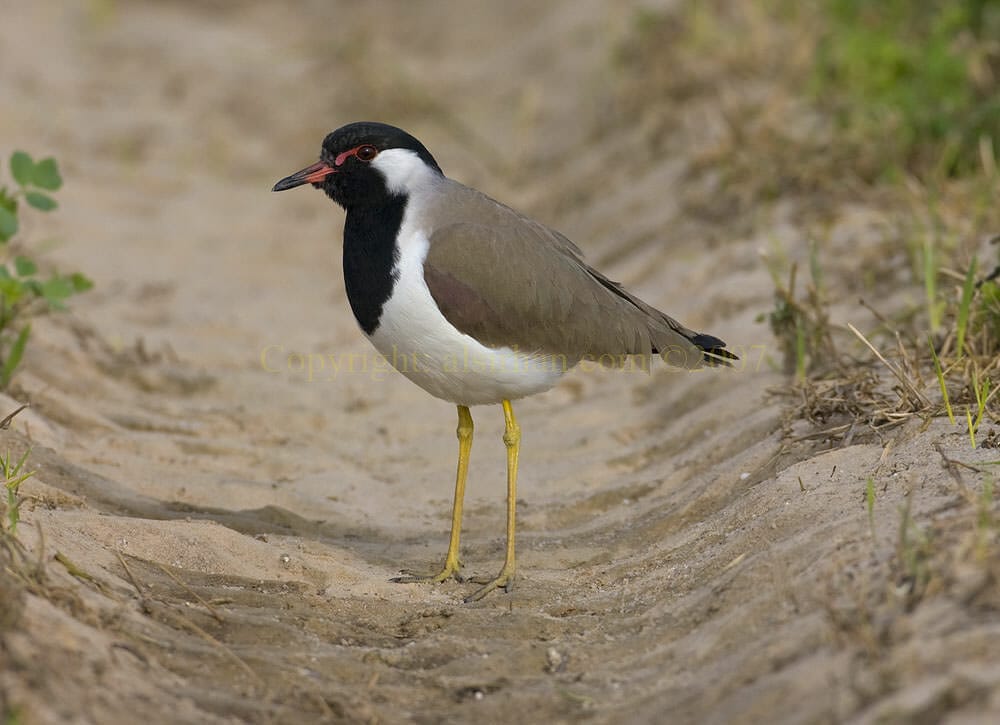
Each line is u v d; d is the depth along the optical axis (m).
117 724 6.78
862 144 16.22
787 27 20.25
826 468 9.56
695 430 12.25
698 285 15.23
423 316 9.67
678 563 9.48
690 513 10.40
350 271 10.05
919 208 14.75
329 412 13.77
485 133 23.14
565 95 23.27
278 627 8.56
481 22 27.92
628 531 10.63
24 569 7.80
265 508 11.12
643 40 21.98
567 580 9.89
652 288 15.71
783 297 12.48
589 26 24.94
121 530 9.53
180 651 7.96
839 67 18.19
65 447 11.67
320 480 12.07
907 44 18.02
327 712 7.53
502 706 7.71
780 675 6.93
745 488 10.27
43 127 22.17
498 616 9.05
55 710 6.58
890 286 13.38
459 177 21.58
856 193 15.77
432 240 9.77
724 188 16.78
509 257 9.79
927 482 8.73
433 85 25.30
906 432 9.70
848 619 7.12
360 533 11.02
